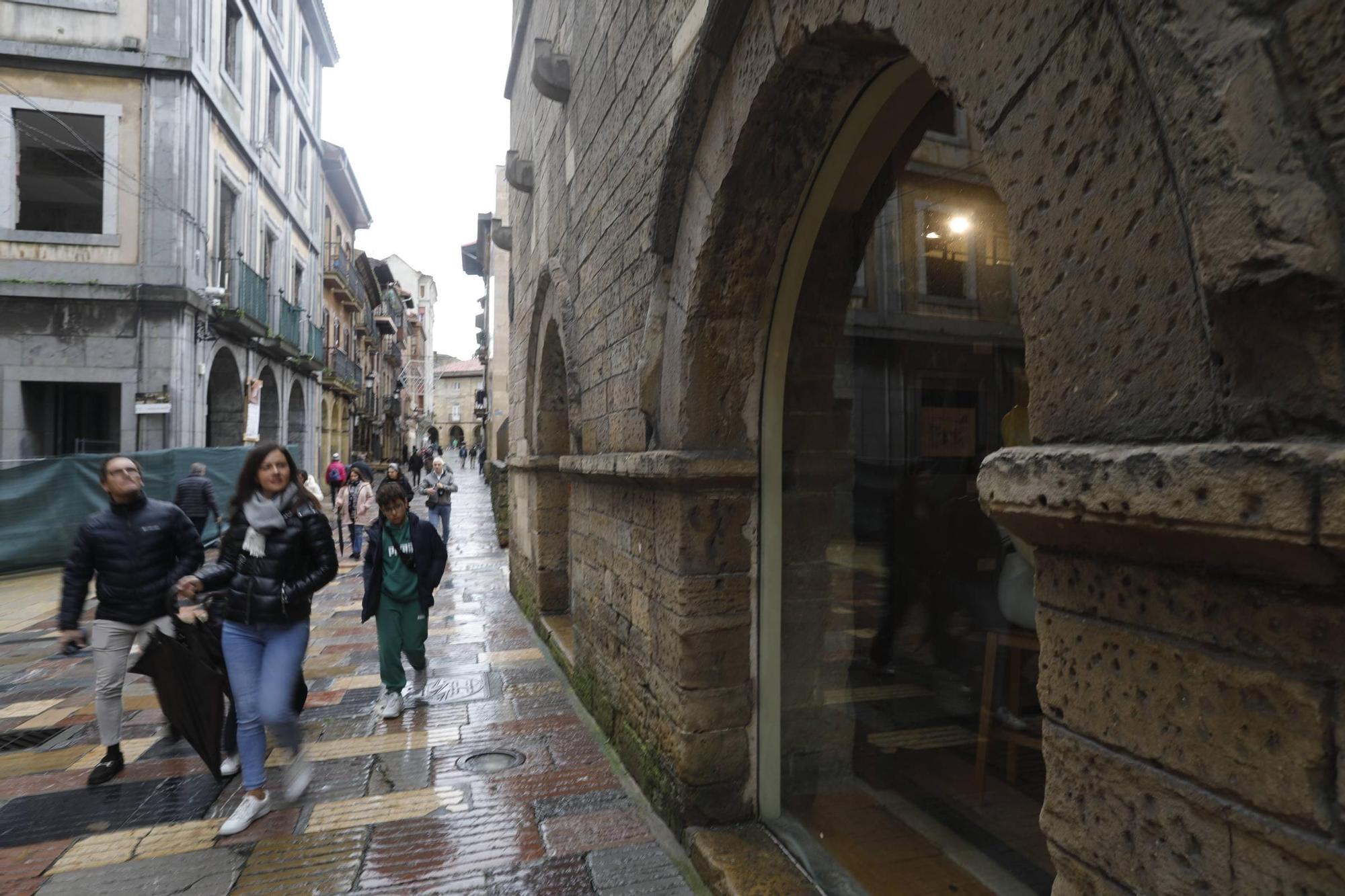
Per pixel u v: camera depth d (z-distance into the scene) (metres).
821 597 3.33
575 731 4.77
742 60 2.70
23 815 3.73
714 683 3.27
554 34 6.32
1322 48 0.92
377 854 3.32
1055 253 1.34
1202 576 1.10
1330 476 0.84
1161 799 1.17
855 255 3.17
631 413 4.00
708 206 3.01
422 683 5.51
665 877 3.11
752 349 3.28
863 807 3.09
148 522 4.23
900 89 2.63
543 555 7.57
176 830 3.56
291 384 22.78
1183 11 1.05
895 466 3.03
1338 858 0.92
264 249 20.19
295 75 23.08
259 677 3.68
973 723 2.79
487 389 27.77
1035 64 1.37
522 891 3.03
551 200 6.57
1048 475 1.26
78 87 14.09
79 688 5.99
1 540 10.84
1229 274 0.98
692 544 3.25
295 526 3.68
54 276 13.85
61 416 14.98
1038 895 2.50
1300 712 0.97
